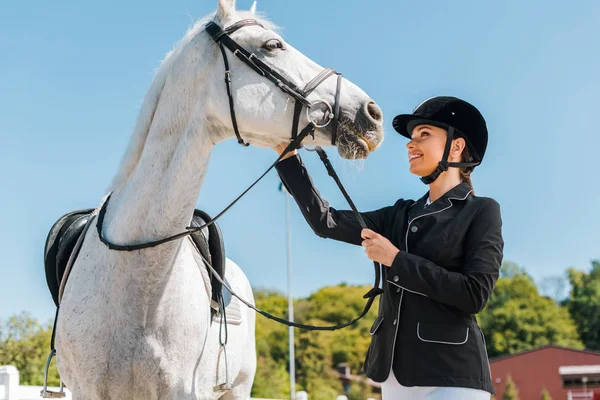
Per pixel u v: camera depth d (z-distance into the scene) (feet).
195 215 12.05
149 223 9.43
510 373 127.44
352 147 9.39
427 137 9.16
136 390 9.74
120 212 9.73
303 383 126.52
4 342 42.27
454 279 8.30
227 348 11.99
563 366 124.57
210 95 9.52
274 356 129.70
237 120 9.45
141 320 9.55
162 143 9.57
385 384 8.94
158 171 9.50
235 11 9.94
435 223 8.91
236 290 13.58
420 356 8.55
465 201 9.04
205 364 10.69
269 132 9.52
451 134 9.03
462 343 8.46
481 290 8.29
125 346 9.55
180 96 9.55
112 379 9.61
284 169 10.19
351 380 128.88
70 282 10.18
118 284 9.52
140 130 9.96
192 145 9.46
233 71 9.48
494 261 8.48
